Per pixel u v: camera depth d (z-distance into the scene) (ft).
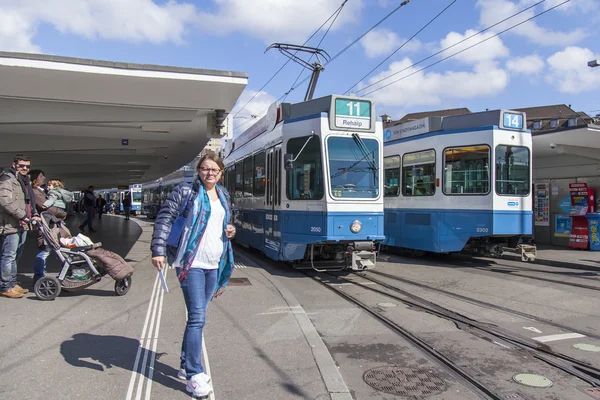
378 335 18.30
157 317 18.71
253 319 18.66
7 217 21.15
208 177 12.16
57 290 21.30
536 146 47.78
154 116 32.73
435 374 14.44
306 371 13.66
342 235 29.50
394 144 44.62
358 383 13.71
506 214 35.81
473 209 36.45
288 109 33.47
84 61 23.59
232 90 27.50
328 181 29.40
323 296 25.14
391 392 13.10
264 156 36.70
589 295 26.20
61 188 30.50
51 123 33.19
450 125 39.19
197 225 11.81
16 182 20.80
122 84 25.89
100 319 18.30
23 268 29.19
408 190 42.29
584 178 50.34
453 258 43.65
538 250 47.78
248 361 14.33
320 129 29.84
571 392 13.20
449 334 18.58
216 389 12.43
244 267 32.07
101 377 12.79
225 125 36.22
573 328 19.65
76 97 27.63
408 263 39.86
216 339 16.25
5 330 16.75
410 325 19.76
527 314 21.90
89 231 61.98
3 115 29.94
